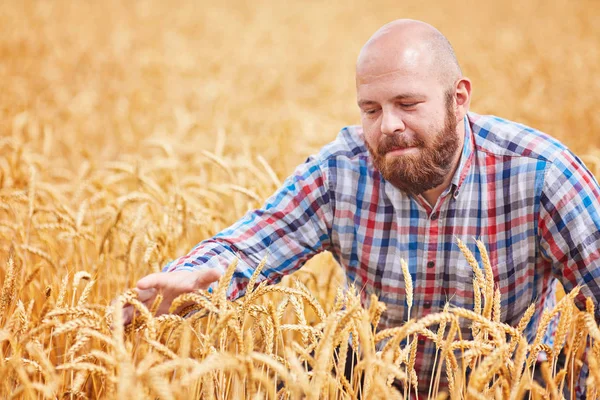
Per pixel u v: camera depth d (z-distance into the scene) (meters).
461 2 20.38
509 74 10.09
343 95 9.80
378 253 2.65
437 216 2.54
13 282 2.46
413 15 18.05
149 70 10.80
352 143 2.70
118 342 1.71
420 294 2.65
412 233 2.58
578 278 2.49
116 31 13.77
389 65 2.30
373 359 1.86
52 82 9.37
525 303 2.66
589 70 10.18
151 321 1.96
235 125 7.16
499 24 16.06
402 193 2.55
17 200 3.42
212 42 14.09
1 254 3.38
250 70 11.50
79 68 10.90
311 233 2.69
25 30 12.55
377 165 2.44
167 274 2.24
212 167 4.85
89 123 7.66
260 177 3.95
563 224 2.44
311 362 1.92
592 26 14.82
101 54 11.64
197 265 2.43
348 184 2.64
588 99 7.95
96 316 2.03
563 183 2.43
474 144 2.54
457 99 2.45
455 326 1.95
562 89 8.99
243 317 2.18
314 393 1.76
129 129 7.44
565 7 18.23
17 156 4.14
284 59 12.55
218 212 3.80
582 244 2.42
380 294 2.73
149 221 3.45
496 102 7.77
